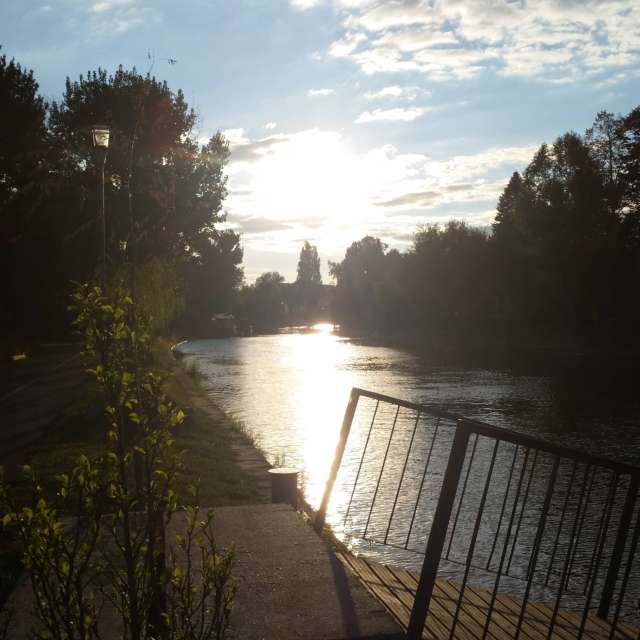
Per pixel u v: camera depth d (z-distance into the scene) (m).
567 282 65.25
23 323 45.38
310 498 12.74
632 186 62.88
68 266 39.91
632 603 8.27
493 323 77.69
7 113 38.78
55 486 9.34
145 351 3.65
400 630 5.05
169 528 7.33
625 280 62.59
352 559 7.35
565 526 11.18
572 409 25.91
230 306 127.50
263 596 5.59
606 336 62.53
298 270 196.50
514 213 70.88
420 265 89.00
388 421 22.30
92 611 3.38
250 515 7.90
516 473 14.70
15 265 40.12
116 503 3.47
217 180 31.72
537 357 54.09
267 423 22.33
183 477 10.33
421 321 95.06
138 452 3.57
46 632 3.13
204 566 3.62
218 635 3.50
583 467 15.44
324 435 19.67
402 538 10.44
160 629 3.58
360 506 12.18
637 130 62.03
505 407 26.56
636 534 4.79
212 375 41.28
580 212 63.00
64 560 3.28
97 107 26.48
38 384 25.19
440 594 6.51
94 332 3.53
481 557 9.80
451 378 38.09
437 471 14.78
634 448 18.72
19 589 5.62
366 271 131.38
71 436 13.69
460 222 89.25
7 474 10.54
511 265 74.69
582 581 8.96
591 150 64.56
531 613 6.36
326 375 40.69
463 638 5.36
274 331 137.62
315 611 5.33
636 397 28.89
